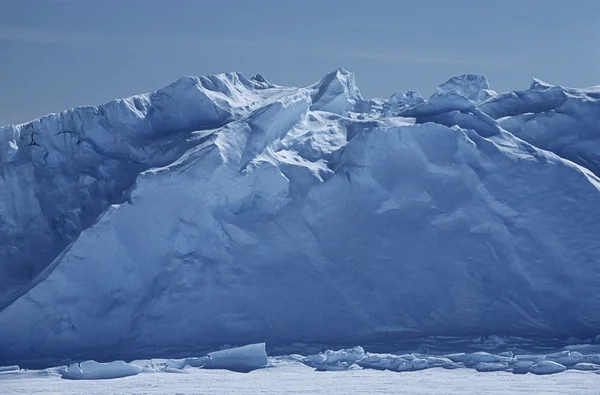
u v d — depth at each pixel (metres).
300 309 52.81
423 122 61.22
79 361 48.44
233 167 56.38
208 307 52.88
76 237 57.09
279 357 46.81
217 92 64.06
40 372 45.66
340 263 54.97
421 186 57.56
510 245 54.78
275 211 57.00
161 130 62.19
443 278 53.81
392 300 52.97
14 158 59.31
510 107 64.44
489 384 39.75
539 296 52.72
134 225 54.62
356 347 46.25
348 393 38.69
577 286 52.88
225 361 45.62
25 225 58.28
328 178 58.28
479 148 58.12
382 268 54.47
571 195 56.16
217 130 59.00
